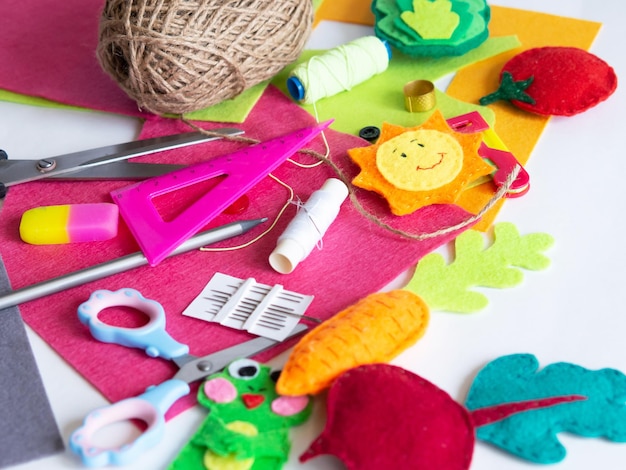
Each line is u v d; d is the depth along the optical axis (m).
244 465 0.60
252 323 0.71
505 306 0.72
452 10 1.02
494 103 0.95
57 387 0.68
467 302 0.72
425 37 0.98
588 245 0.77
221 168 0.84
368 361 0.65
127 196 0.82
